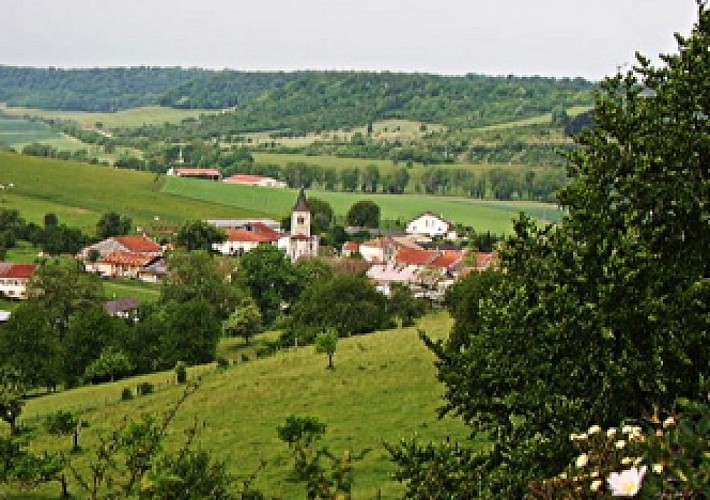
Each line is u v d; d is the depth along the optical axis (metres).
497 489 20.31
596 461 8.66
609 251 20.84
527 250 24.36
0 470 38.75
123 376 92.31
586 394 20.97
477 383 23.30
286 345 96.00
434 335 72.75
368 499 36.50
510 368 22.22
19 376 58.94
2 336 91.25
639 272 20.25
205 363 98.31
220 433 51.03
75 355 95.31
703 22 24.03
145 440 13.84
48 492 42.00
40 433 56.47
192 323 98.88
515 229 24.55
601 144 23.52
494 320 22.89
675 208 22.06
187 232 199.00
